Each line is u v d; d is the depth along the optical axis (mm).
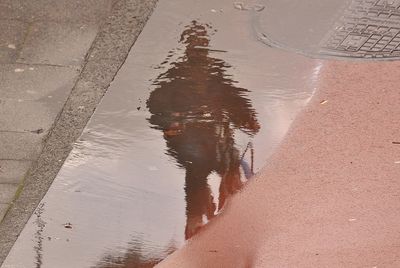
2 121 9836
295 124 9492
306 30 10727
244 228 8453
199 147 9352
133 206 8883
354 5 11023
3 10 11266
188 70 10289
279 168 9023
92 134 9656
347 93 9797
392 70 10047
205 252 8273
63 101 10031
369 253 7949
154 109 9852
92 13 11164
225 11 11109
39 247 8641
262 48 10516
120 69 10367
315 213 8477
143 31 10867
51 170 9336
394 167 8828
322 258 7980
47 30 10930
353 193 8625
